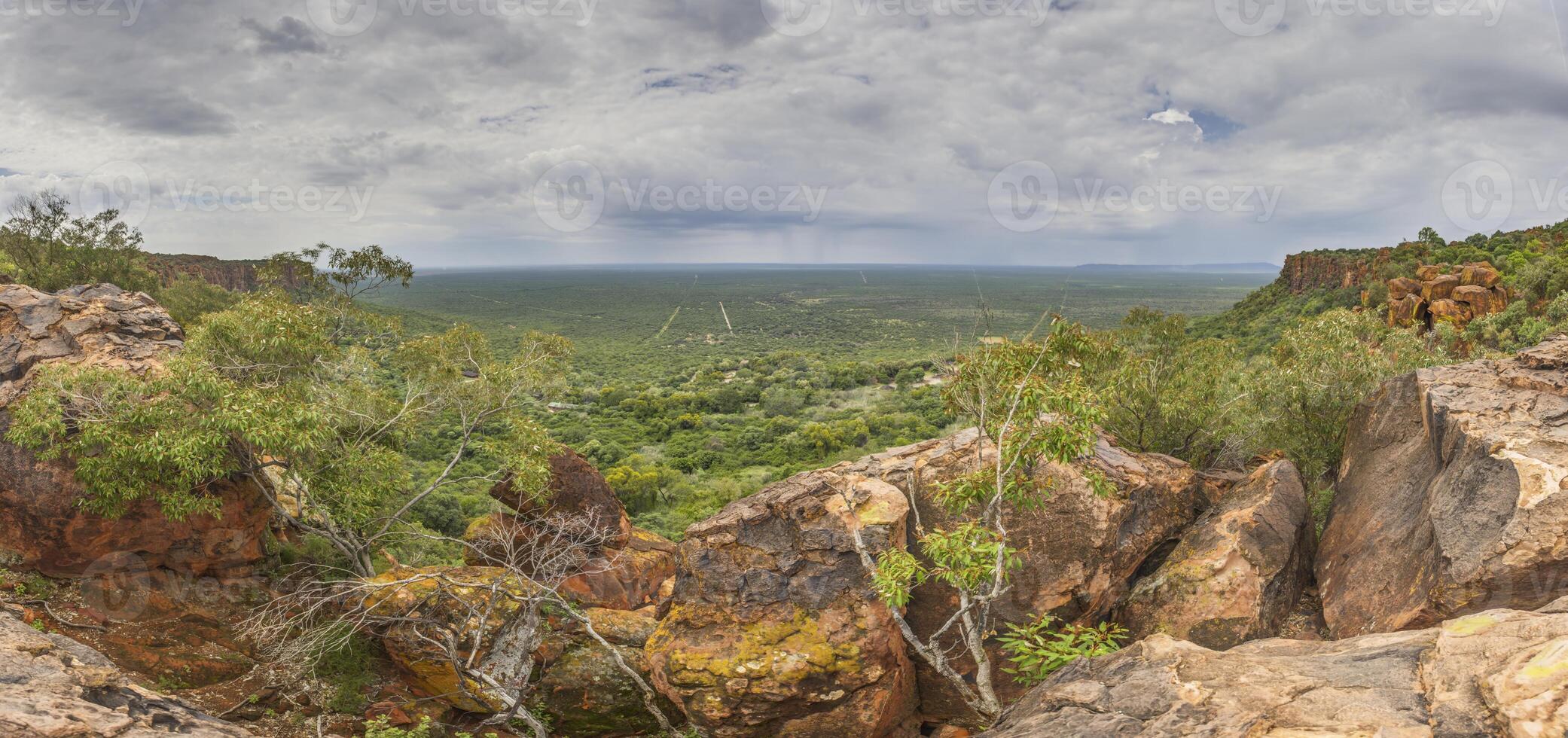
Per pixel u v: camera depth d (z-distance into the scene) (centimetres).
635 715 1127
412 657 1138
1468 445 800
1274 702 414
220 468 1169
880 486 1082
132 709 588
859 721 937
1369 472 1045
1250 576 966
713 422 7638
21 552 1155
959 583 766
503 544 1344
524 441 1445
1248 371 1667
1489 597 683
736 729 955
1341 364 1387
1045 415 884
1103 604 1048
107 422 1124
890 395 8150
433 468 3681
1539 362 933
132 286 3562
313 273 1738
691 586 1048
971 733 1026
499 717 940
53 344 1368
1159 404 1673
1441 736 345
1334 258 8706
